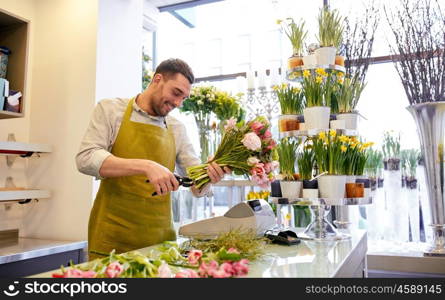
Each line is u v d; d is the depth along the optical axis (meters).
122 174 1.43
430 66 2.26
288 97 1.79
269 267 1.03
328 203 1.55
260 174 1.36
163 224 1.72
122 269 0.80
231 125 1.50
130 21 3.06
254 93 3.03
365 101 2.98
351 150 1.65
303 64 1.80
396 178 2.55
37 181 2.82
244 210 1.43
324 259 1.14
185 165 1.92
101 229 1.64
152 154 1.72
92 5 2.73
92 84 2.67
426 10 2.33
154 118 1.79
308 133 1.65
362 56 2.59
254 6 3.64
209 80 3.78
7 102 2.26
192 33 3.92
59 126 2.77
